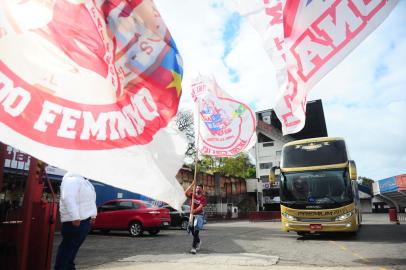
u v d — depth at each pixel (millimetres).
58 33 1932
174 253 8281
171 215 18188
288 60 2863
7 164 10508
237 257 7418
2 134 1465
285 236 13055
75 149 1682
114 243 10805
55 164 1575
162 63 2590
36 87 1689
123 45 2379
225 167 44156
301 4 2811
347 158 11477
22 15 1831
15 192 10664
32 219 3555
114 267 6293
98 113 1887
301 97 2785
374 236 12273
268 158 49875
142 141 2086
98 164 1732
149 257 7523
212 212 35750
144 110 2295
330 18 2707
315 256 7625
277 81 2971
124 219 13445
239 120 9203
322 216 10820
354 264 6562
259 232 15508
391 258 7281
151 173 1973
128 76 2348
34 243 3506
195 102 9391
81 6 2121
